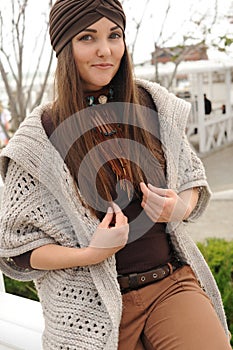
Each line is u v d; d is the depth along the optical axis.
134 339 1.32
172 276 1.39
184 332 1.28
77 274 1.33
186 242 1.46
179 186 1.44
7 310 1.81
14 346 1.63
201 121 5.78
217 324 1.30
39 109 1.40
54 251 1.30
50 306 1.34
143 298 1.33
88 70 1.31
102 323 1.28
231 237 3.80
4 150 1.34
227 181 4.99
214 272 2.39
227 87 6.11
